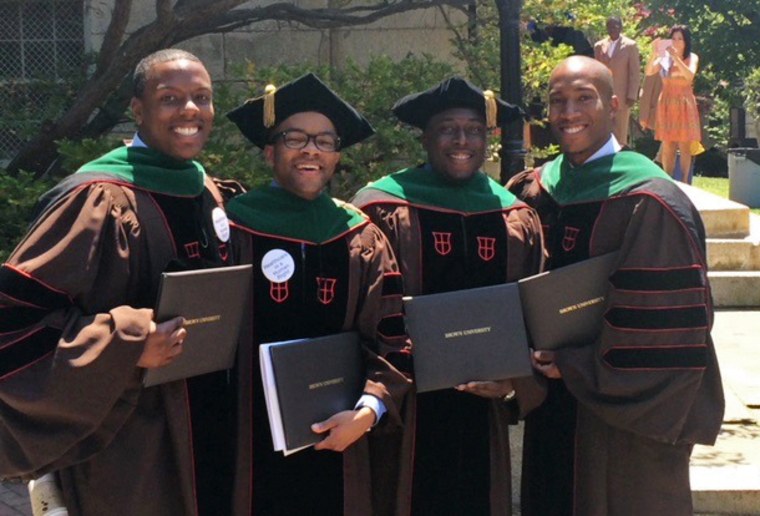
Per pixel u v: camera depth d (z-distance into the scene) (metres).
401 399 3.70
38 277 3.16
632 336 3.80
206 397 3.49
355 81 6.87
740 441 5.65
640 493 3.99
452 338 3.77
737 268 8.89
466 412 4.02
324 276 3.66
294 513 3.66
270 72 6.62
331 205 3.77
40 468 3.23
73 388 3.11
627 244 3.87
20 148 8.20
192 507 3.42
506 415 4.14
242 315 3.43
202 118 3.46
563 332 3.90
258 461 3.61
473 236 4.00
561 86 4.10
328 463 3.70
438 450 4.00
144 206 3.35
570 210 4.07
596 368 3.85
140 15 8.27
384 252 3.78
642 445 3.96
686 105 12.11
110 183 3.31
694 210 3.97
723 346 7.49
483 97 3.98
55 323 3.16
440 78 6.92
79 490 3.37
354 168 6.52
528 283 3.83
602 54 11.02
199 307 3.26
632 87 11.00
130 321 3.14
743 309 8.61
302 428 3.50
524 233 4.06
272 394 3.47
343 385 3.61
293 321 3.63
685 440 3.91
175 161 3.48
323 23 7.39
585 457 4.04
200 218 3.48
